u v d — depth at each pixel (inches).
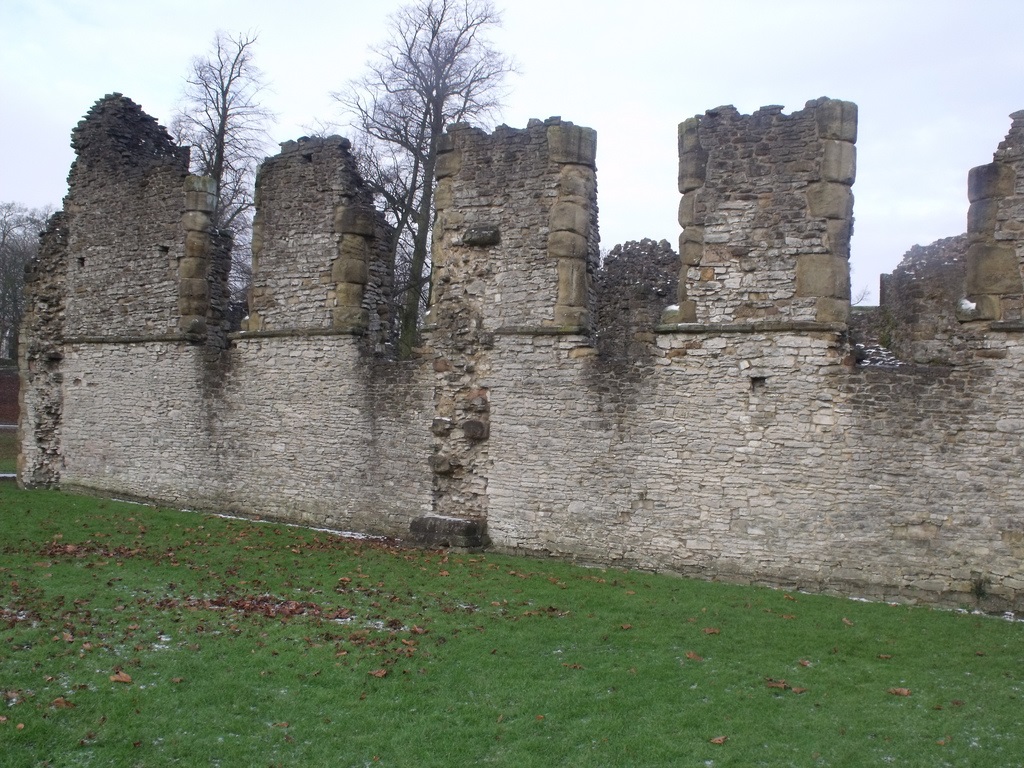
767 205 499.5
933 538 458.9
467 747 289.4
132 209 761.0
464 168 589.0
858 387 474.0
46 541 581.3
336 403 640.4
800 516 484.7
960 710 319.3
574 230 553.0
